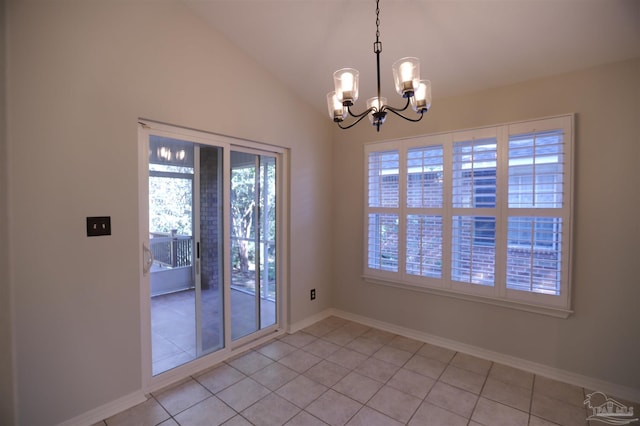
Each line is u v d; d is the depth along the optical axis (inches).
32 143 67.1
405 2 80.2
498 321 105.7
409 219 122.0
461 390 89.6
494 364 104.4
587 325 90.7
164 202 92.3
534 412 80.1
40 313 68.7
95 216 75.9
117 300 79.9
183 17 91.8
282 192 128.3
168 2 88.4
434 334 119.7
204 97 97.4
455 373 98.7
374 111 65.4
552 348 96.1
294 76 119.4
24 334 66.9
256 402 84.0
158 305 92.6
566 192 90.8
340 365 103.5
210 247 104.6
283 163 127.8
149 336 88.1
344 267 146.0
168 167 93.0
